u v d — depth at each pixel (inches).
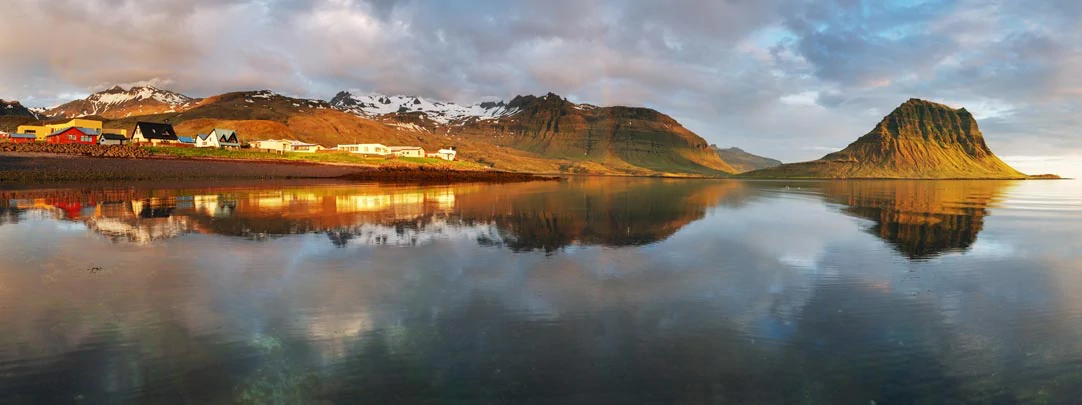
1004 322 442.0
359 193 2030.0
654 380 321.4
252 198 1633.9
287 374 325.7
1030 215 1523.1
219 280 555.8
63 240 788.6
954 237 1005.2
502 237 914.1
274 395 298.2
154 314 436.1
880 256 769.6
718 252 790.5
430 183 3284.9
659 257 738.2
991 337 404.5
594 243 868.0
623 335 400.8
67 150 3201.3
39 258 651.5
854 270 658.8
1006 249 847.7
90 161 2822.3
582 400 295.1
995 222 1310.3
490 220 1185.4
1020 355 368.5
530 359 352.2
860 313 465.4
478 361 347.9
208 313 441.4
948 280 603.5
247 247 756.6
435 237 896.3
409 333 399.2
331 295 503.2
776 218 1376.7
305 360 346.9
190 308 454.3
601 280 583.2
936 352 372.8
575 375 327.6
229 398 294.5
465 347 372.5
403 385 312.2
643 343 384.2
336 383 313.7
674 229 1088.8
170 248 737.0
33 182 2031.3
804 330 416.8
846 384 319.3
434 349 367.9
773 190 3508.9
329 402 290.8
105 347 364.8
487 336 395.5
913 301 508.1
